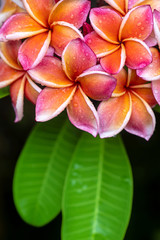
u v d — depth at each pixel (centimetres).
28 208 64
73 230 60
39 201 64
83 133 63
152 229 89
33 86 57
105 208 61
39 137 65
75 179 62
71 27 54
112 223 60
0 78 59
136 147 88
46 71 55
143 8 54
